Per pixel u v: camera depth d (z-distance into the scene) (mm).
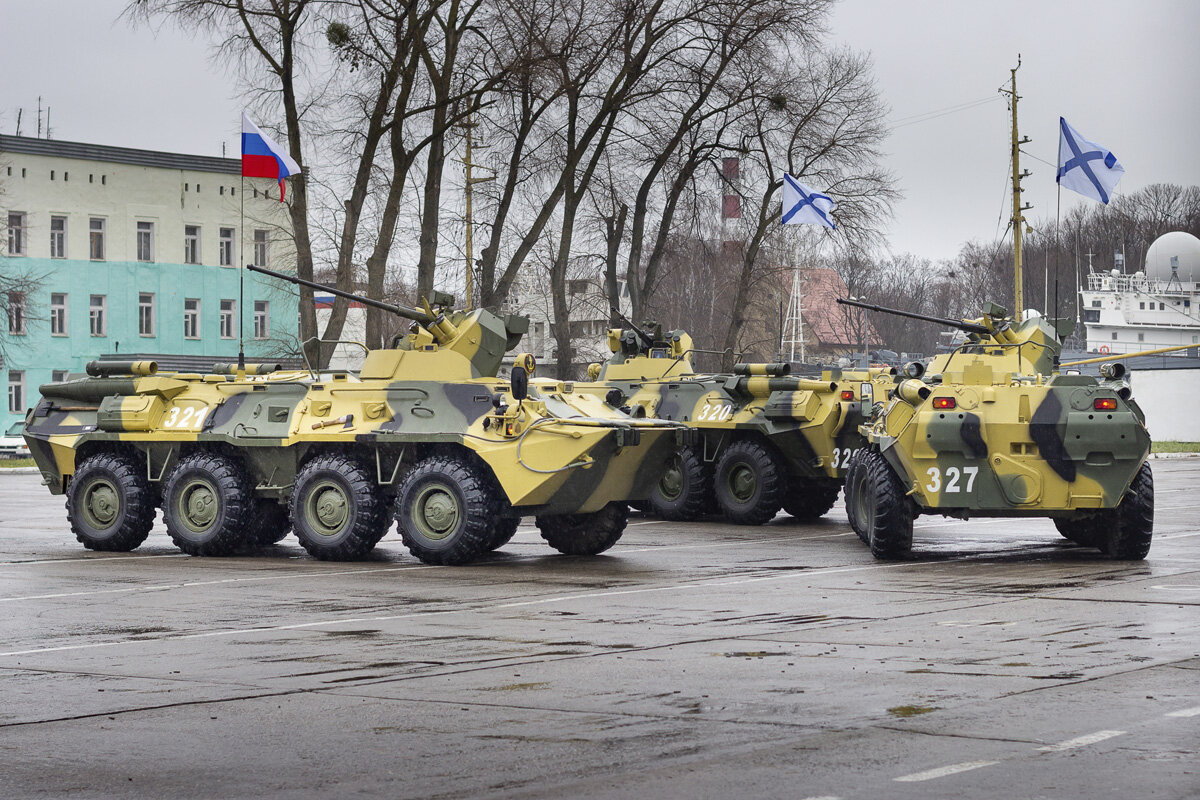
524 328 16453
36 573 13891
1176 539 17000
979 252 88062
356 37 28391
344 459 15133
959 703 7090
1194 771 5734
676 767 5898
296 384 15805
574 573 13594
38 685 7887
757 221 37125
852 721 6715
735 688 7547
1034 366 18500
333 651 8945
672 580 12938
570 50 30062
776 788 5547
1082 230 82000
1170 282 66062
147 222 49156
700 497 20734
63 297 47750
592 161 32656
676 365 22703
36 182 47031
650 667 8211
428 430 14641
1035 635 9289
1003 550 15914
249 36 28578
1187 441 54906
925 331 89125
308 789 5680
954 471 14461
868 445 16422
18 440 45656
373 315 28766
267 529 16766
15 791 5711
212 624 10227
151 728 6785
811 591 11953
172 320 49438
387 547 16609
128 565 14703
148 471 16547
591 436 14125
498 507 14359
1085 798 5359
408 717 6949
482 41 29969
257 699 7426
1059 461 14273
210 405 16172
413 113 28547
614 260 34906
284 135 29844
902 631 9531
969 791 5461
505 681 7832
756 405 20266
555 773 5840
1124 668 8008
